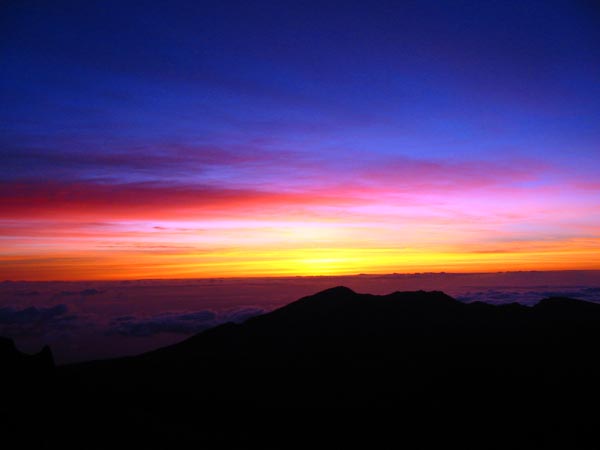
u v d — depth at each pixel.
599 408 23.00
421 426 23.31
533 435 21.48
